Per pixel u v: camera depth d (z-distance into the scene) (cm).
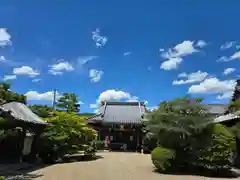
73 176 1323
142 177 1345
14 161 1772
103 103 3953
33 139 1973
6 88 2284
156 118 1622
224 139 1543
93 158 2261
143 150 2970
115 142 3503
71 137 2098
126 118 3572
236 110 2048
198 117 1535
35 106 2775
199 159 1534
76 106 3656
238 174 1522
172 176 1393
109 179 1270
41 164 1809
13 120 1588
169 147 1570
